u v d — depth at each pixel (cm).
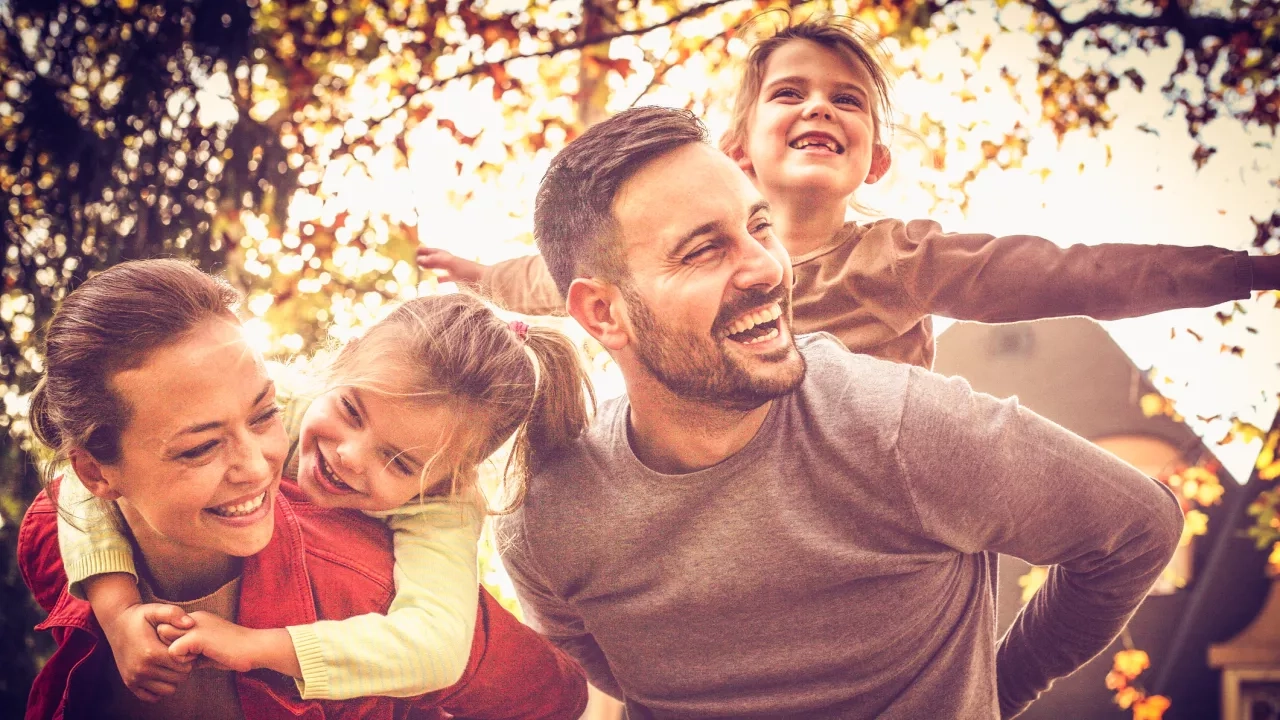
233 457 143
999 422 154
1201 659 692
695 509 160
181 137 306
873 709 166
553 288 237
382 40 327
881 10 329
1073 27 343
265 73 318
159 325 141
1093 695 689
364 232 309
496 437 164
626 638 172
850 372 163
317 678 142
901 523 156
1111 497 154
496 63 329
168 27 309
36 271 291
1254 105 340
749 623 164
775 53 214
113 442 141
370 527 161
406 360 157
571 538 166
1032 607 188
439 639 150
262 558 151
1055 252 200
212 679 149
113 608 143
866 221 217
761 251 151
